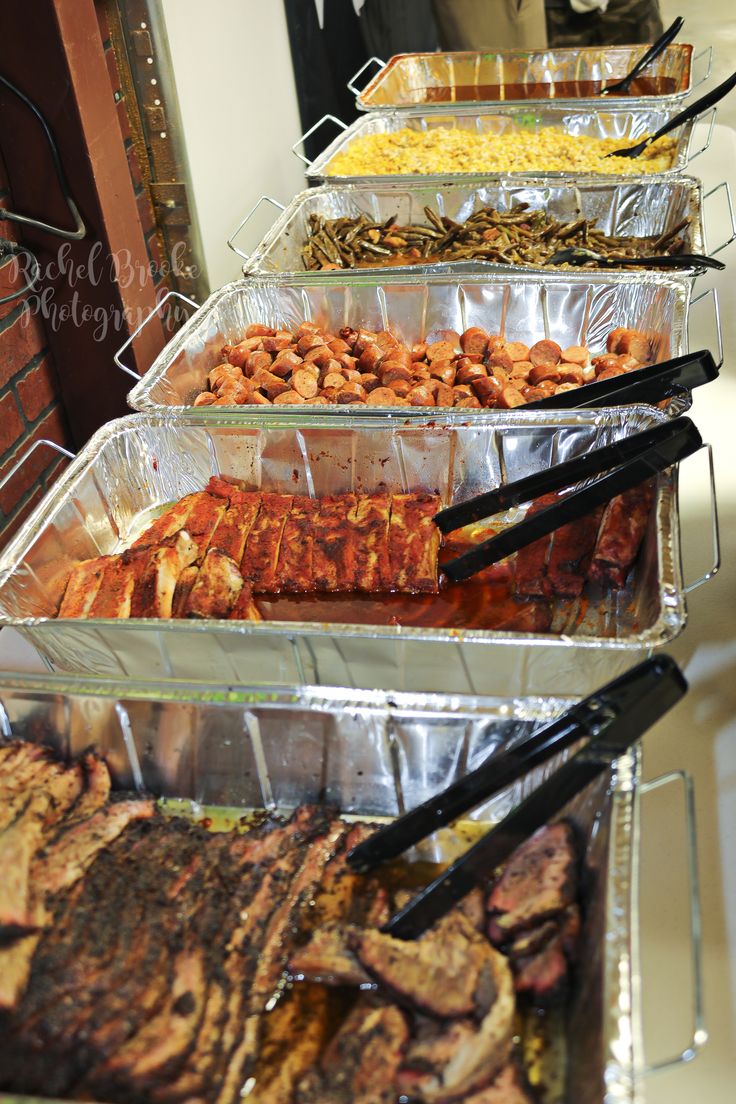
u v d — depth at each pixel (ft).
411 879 2.35
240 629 2.67
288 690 2.41
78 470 3.29
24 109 3.73
